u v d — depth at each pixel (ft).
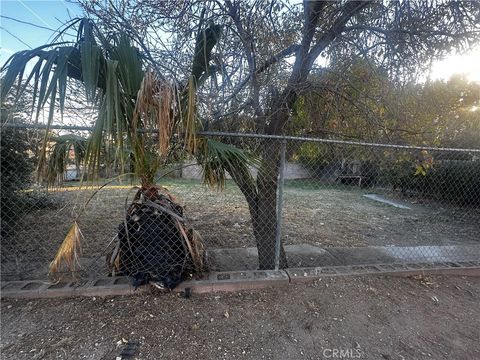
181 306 6.64
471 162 21.71
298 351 5.63
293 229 14.96
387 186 28.96
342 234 14.48
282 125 8.83
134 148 6.59
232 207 19.53
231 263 10.02
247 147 8.82
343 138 9.98
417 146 9.03
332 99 9.28
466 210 21.30
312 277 7.99
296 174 32.01
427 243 13.43
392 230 15.64
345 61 9.11
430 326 6.60
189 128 6.01
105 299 6.73
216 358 5.33
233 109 8.48
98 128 5.44
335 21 8.09
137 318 6.16
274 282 7.66
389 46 8.45
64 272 7.71
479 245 13.05
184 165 7.90
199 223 15.42
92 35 5.82
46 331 5.70
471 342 6.15
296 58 8.46
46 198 16.24
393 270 8.66
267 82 8.58
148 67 6.38
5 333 5.60
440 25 8.06
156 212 7.38
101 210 17.10
